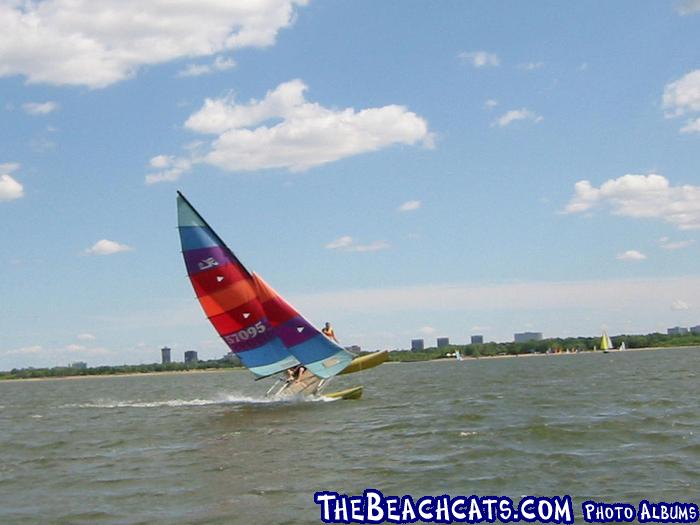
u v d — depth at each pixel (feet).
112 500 55.47
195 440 85.46
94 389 316.19
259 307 124.26
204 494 55.88
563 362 403.75
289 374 134.72
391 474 60.08
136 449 81.15
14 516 51.85
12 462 76.64
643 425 80.53
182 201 121.70
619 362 335.26
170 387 297.74
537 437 74.43
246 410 119.75
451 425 86.79
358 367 127.03
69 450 83.56
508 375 238.89
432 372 329.72
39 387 413.59
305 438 82.12
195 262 122.83
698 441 69.36
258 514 49.44
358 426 90.43
